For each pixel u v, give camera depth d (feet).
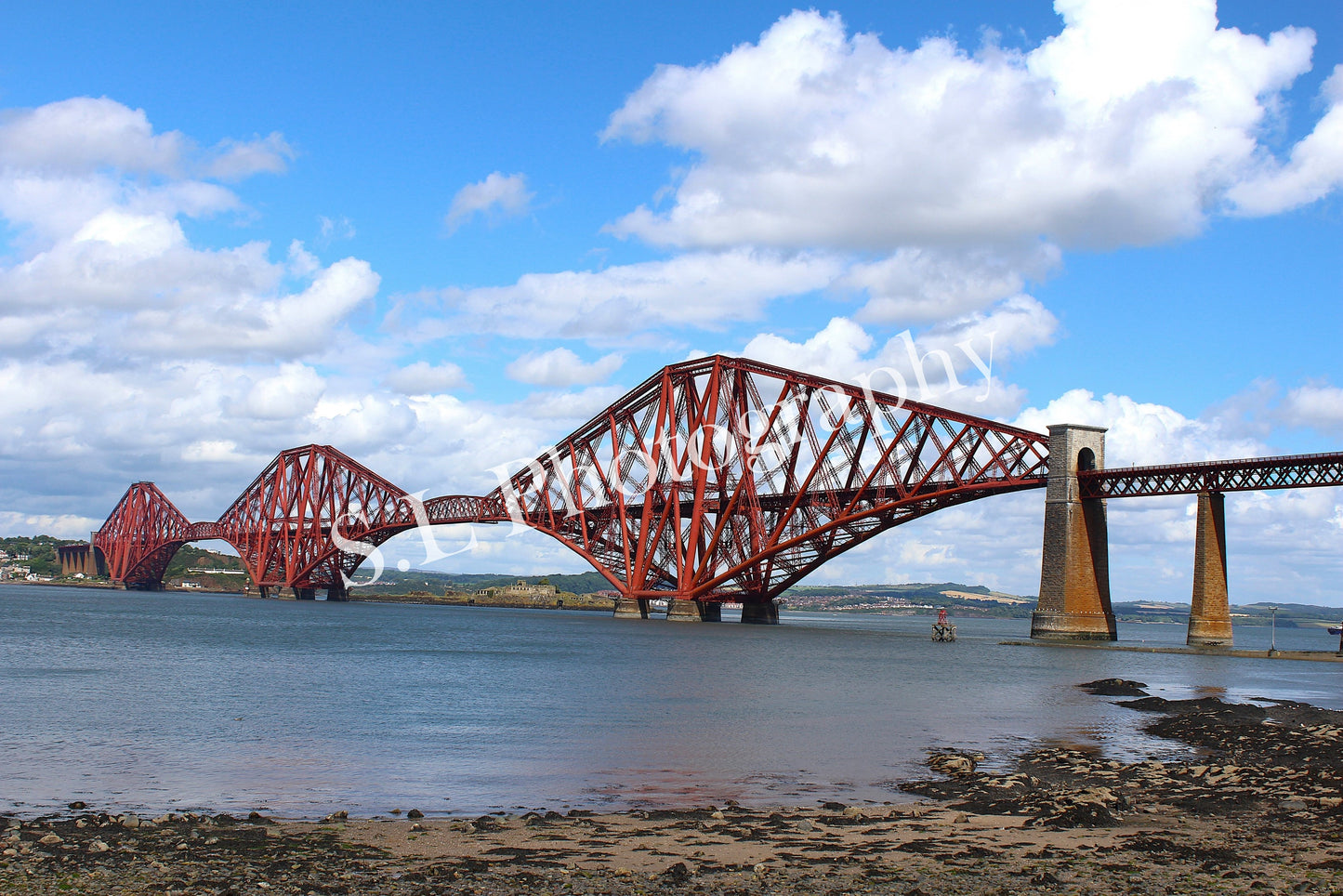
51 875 60.54
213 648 294.66
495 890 58.44
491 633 403.75
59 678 196.95
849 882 60.03
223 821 77.15
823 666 249.14
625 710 155.53
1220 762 107.55
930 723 141.49
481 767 105.09
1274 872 61.52
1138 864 63.62
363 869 62.85
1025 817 78.84
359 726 136.46
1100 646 334.85
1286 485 296.92
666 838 71.56
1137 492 327.26
